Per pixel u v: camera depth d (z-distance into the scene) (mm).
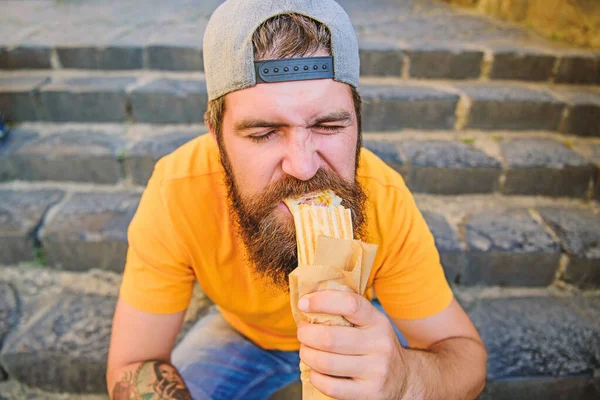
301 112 771
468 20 3334
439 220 1964
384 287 1107
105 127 2375
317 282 696
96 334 1604
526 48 2621
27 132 2314
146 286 1062
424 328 1091
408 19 3344
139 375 1041
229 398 1288
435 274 1078
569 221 1970
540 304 1780
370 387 711
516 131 2402
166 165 1127
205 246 1061
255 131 802
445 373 940
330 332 689
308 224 809
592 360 1530
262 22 761
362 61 2555
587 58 2514
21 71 2576
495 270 1825
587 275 1807
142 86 2369
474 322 1686
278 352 1356
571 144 2301
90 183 2164
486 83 2586
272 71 760
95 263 1877
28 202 2029
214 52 816
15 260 1896
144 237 1056
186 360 1351
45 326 1639
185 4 3701
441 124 2377
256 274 1062
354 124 853
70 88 2322
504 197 2135
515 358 1530
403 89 2426
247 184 861
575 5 2730
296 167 796
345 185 855
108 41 2609
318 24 771
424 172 2074
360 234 902
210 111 907
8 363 1562
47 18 3137
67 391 1594
